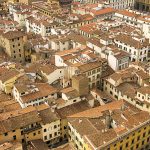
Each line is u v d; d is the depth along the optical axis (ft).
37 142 358.43
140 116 361.30
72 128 367.04
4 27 641.40
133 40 559.38
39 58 546.67
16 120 352.49
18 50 561.02
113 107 384.68
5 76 439.22
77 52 505.25
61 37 583.58
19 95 398.42
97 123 354.74
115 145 334.44
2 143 341.00
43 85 429.79
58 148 351.67
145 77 448.65
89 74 461.78
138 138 358.43
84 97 412.57
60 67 470.39
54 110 381.60
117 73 454.40
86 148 334.85
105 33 602.85
